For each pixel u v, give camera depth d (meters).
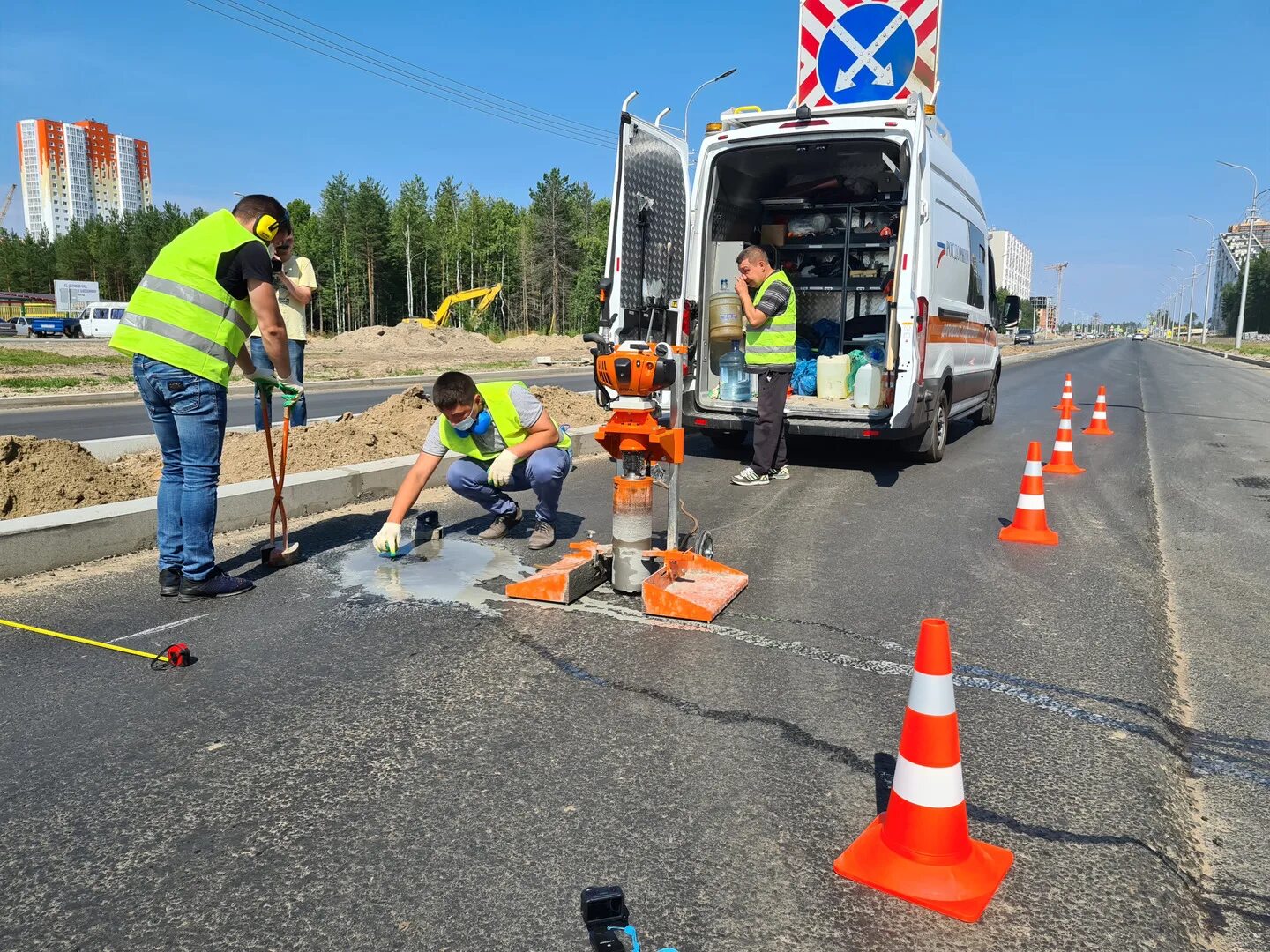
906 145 6.71
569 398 10.36
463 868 2.11
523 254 76.38
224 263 3.90
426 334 40.78
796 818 2.33
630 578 4.18
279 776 2.53
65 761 2.61
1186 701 3.16
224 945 1.85
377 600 4.09
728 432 8.80
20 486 4.90
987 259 10.43
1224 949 1.89
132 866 2.12
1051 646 3.61
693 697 3.07
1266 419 13.44
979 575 4.63
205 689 3.10
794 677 3.25
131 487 5.54
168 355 3.79
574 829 2.27
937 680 2.03
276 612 3.91
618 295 6.75
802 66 9.00
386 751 2.68
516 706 2.99
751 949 1.85
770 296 6.66
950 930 1.92
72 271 84.88
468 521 5.72
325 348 38.66
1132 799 2.46
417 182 82.19
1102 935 1.91
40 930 1.90
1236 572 4.79
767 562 4.84
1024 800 2.44
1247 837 2.32
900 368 6.78
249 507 5.38
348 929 1.90
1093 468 8.26
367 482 6.17
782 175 8.91
